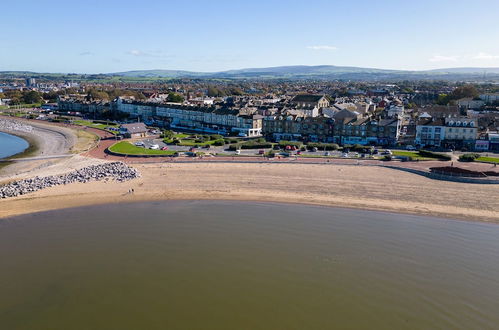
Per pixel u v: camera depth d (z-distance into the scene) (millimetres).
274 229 68750
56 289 49719
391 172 101688
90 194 88250
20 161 122062
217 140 145500
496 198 82125
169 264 55844
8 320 43781
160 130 186625
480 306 46188
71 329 42156
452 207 78812
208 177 99938
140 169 107812
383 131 142375
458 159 113688
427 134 136875
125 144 143750
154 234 66562
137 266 55281
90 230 68562
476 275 53250
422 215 75750
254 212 77562
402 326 42625
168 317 43969
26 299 47656
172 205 82000
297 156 120750
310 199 84688
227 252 59625
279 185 93375
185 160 117000
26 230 68750
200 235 66125
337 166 108062
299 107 199625
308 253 59438
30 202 83188
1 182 97812
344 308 45812
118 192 89688
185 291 49125
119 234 66625
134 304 46438
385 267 55312
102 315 44469
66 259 57469
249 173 102688
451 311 45250
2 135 184000
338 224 71250
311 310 45344
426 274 53562
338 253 59531
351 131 148250
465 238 65312
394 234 66750
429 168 101812
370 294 48719
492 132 135625
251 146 136250
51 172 106250
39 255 58781
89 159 120875
